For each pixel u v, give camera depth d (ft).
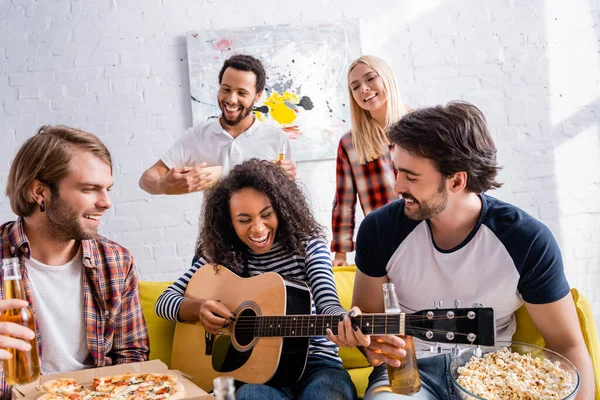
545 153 12.62
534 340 6.08
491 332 4.70
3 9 12.81
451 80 12.66
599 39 12.62
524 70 12.63
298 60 12.54
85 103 12.81
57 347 6.01
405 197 5.53
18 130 12.80
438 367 5.80
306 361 6.16
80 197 5.81
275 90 12.53
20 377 4.99
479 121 5.44
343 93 12.56
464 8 12.62
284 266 6.77
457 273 5.71
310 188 12.66
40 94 12.80
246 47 12.56
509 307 5.73
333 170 12.65
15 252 5.92
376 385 5.46
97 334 6.17
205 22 12.72
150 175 10.06
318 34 12.55
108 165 6.02
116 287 6.33
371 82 9.52
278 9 12.65
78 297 6.17
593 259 12.56
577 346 5.51
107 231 12.73
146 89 12.78
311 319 5.88
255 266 6.89
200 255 7.32
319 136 12.53
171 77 12.77
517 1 12.62
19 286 5.07
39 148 5.79
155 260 12.77
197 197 12.79
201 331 6.78
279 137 10.09
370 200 10.00
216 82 12.60
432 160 5.34
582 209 12.60
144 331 6.55
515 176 12.62
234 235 6.97
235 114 9.84
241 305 6.51
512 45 12.62
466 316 4.79
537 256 5.48
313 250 6.65
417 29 12.68
